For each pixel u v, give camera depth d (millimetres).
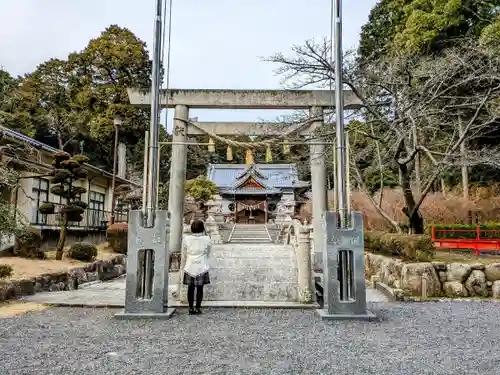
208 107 13594
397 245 9289
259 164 38438
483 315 6246
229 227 25609
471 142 16516
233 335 4832
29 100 28844
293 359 3811
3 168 10078
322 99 13070
